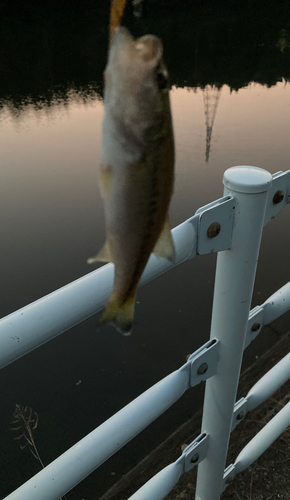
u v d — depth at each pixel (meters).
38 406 3.25
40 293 4.46
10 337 0.67
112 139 0.23
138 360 3.65
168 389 1.06
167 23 28.00
